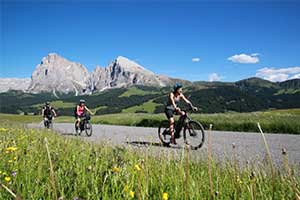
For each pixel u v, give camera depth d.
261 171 4.73
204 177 4.71
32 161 5.61
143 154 6.66
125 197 3.65
